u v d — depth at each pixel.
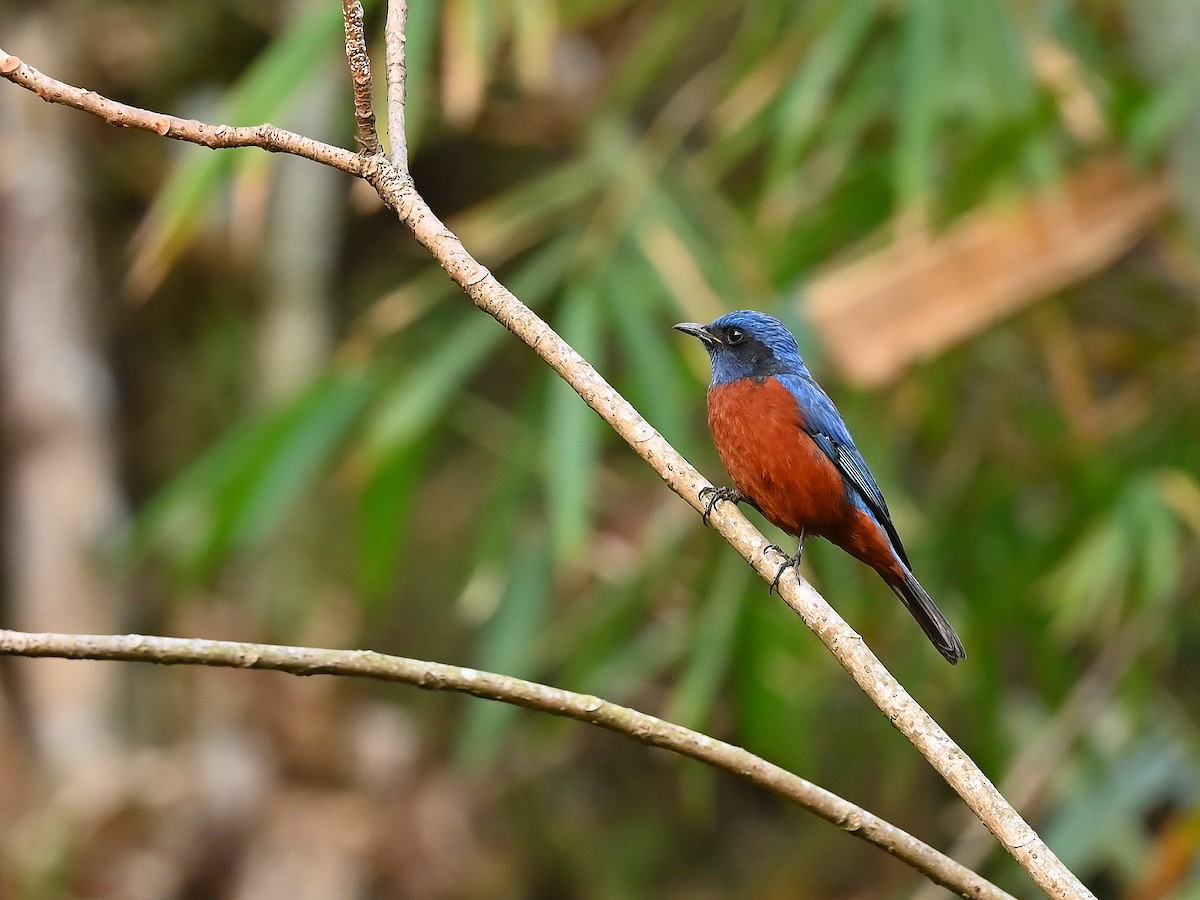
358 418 12.74
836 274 11.34
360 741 14.78
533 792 17.17
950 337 11.00
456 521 17.59
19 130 17.20
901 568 8.23
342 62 16.33
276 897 13.86
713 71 14.13
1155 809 15.78
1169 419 13.14
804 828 17.23
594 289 11.87
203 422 17.83
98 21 17.56
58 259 16.91
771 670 12.77
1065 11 12.41
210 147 5.93
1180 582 12.98
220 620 15.66
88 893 13.98
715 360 8.76
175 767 14.78
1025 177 11.27
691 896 17.11
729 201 14.44
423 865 14.42
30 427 16.28
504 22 11.98
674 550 12.84
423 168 18.56
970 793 5.07
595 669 13.18
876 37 13.21
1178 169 11.20
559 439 11.20
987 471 13.71
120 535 15.98
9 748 14.91
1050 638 13.65
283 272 17.28
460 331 12.13
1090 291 14.33
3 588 16.86
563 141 15.73
